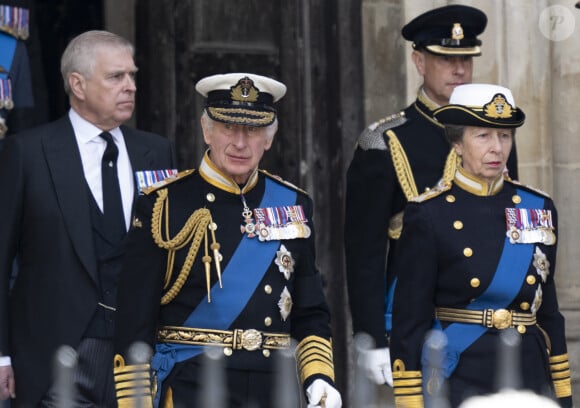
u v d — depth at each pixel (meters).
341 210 30.81
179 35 30.64
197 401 19.20
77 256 22.55
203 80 19.59
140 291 19.48
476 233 20.72
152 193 19.83
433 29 24.28
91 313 22.44
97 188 23.03
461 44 24.12
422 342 20.41
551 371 21.28
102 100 23.00
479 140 20.80
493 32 29.45
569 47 29.67
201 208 19.72
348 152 30.61
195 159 30.67
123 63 23.14
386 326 23.88
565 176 29.91
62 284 22.48
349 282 24.20
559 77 29.77
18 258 23.19
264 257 19.69
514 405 17.91
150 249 19.56
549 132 29.66
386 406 21.66
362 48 30.33
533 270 20.78
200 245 19.55
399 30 30.17
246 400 19.31
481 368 20.42
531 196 21.34
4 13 26.47
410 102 29.98
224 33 30.86
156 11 30.53
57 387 21.80
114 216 22.94
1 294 22.53
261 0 30.97
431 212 20.75
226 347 19.36
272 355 19.56
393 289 23.84
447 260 20.62
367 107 30.33
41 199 22.69
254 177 20.19
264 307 19.56
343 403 30.48
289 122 30.83
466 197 21.00
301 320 20.25
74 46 23.20
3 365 22.53
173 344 19.50
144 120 30.48
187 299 19.52
